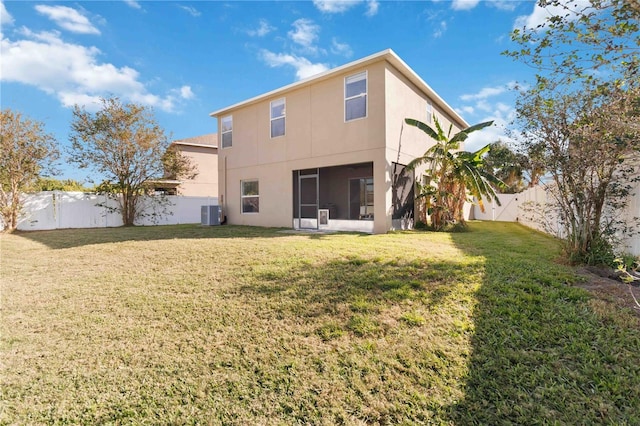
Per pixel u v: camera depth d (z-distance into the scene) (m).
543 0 3.19
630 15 2.85
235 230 11.29
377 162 9.69
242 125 13.63
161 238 9.36
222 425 1.94
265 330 3.11
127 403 2.16
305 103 11.35
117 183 15.45
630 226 4.89
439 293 3.75
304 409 2.04
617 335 2.67
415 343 2.71
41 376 2.48
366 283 4.27
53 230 13.40
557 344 2.59
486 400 2.02
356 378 2.31
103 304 3.95
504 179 20.64
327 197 16.72
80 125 14.29
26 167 12.99
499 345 2.61
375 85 9.70
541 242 7.55
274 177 12.40
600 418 1.84
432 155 11.34
